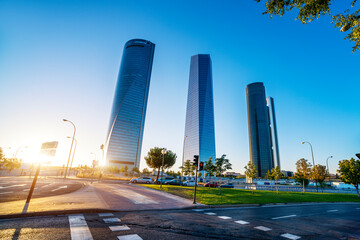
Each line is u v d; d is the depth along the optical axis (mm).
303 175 34969
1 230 5281
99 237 5125
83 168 89188
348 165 27156
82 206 8789
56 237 4945
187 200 14094
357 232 7242
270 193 23812
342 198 23578
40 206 8273
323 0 5438
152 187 24438
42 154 9117
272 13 6430
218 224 7375
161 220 7492
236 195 18844
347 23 5387
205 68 176875
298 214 11008
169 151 42812
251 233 6379
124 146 142875
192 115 165875
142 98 158625
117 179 46469
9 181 25172
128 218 7520
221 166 22359
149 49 175625
